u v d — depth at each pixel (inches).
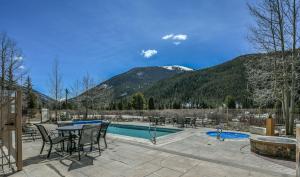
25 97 842.2
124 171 166.2
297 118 487.2
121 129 581.0
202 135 349.4
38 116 792.9
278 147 205.5
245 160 196.5
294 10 416.2
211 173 160.6
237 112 614.2
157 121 566.9
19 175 159.6
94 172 164.7
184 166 177.5
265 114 548.7
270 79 456.4
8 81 677.3
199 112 671.1
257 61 484.1
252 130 410.6
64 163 188.4
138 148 245.0
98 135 224.5
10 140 192.5
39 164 185.8
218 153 222.8
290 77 416.2
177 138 317.1
